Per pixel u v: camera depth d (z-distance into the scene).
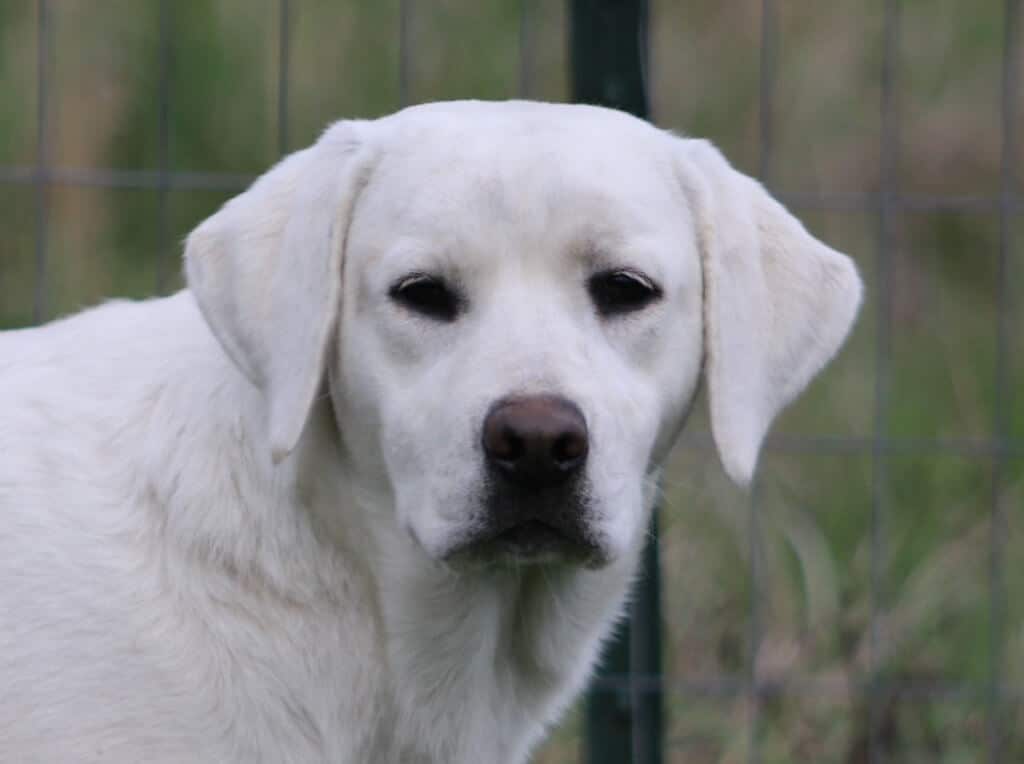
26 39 13.36
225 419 6.16
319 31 13.26
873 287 13.11
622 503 5.91
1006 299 10.40
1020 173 14.13
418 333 5.94
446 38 13.44
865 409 11.78
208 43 13.23
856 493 11.23
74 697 5.89
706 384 6.84
